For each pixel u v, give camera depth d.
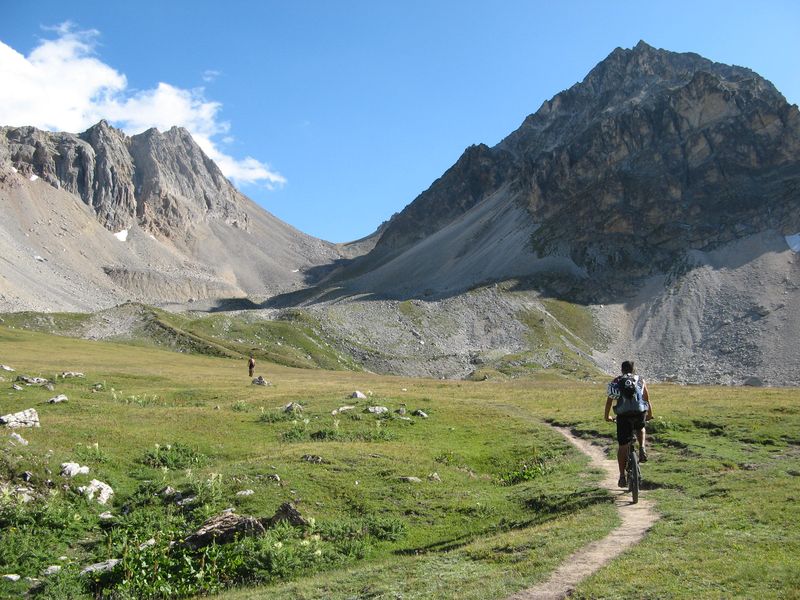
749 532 13.20
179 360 111.94
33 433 31.80
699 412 37.28
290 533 19.88
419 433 38.03
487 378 167.12
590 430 36.53
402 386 68.75
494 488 26.17
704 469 22.86
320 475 26.62
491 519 21.59
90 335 160.50
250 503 23.58
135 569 17.91
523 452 32.84
